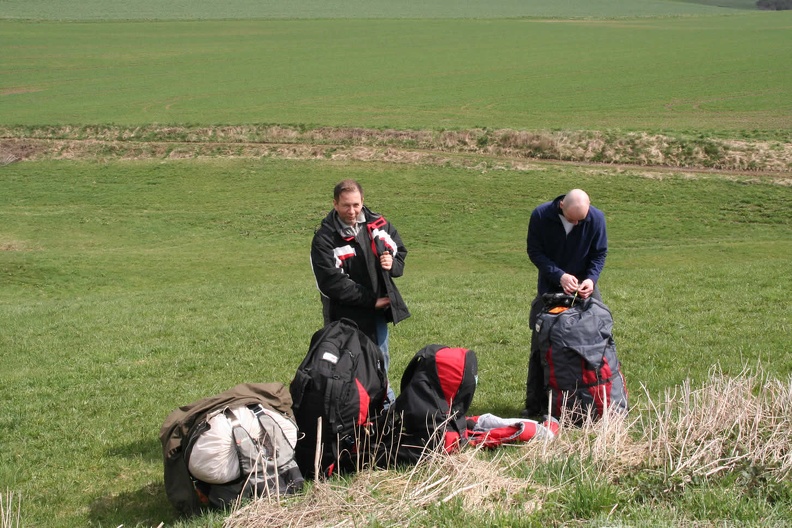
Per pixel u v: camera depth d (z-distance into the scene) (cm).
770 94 5684
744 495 504
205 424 591
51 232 4025
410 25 10875
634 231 3481
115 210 4344
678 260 2802
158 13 11869
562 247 784
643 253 3008
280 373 1105
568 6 13962
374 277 702
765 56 7362
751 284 1502
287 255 3441
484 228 3700
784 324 1138
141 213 4266
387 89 6675
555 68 7381
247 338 1362
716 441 566
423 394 641
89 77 7750
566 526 479
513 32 10088
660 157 4297
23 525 639
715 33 9462
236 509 560
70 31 10238
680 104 5547
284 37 9962
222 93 6775
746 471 529
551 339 716
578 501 499
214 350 1289
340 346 654
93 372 1195
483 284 1872
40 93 7056
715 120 4956
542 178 4238
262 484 587
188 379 1123
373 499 534
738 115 5075
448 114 5588
